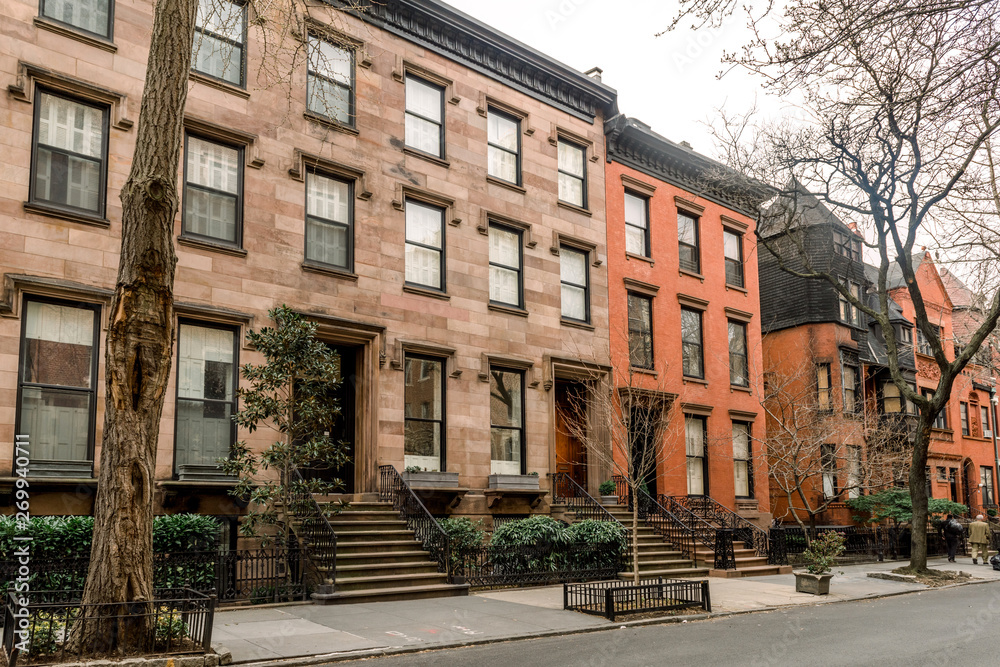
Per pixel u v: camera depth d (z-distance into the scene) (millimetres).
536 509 19938
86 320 13836
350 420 17594
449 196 19609
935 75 8172
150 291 8945
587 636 11078
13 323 12898
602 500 20953
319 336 16812
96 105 14469
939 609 14516
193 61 15883
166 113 9195
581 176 23375
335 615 11898
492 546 16547
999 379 43500
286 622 11172
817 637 10977
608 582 15797
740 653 9625
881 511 29719
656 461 21438
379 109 18594
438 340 18797
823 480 29594
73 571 11406
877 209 20281
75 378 13602
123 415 8727
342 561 14188
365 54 18391
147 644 8367
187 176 15453
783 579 19531
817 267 32562
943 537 31312
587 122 23641
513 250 21141
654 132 26141
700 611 13383
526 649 9930
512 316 20531
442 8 19859
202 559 12648
